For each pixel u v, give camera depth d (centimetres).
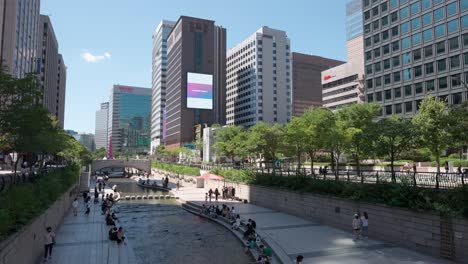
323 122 4088
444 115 3061
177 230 3122
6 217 1341
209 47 15475
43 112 2625
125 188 7350
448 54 6762
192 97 14862
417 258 1959
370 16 8575
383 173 3391
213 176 5272
